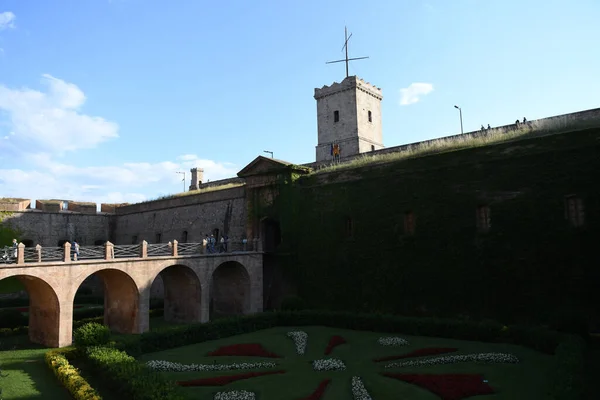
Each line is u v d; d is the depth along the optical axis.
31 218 49.16
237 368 19.80
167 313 36.69
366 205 33.97
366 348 22.88
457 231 29.17
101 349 20.33
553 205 25.86
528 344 21.53
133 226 54.56
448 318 28.14
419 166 31.58
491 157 28.47
